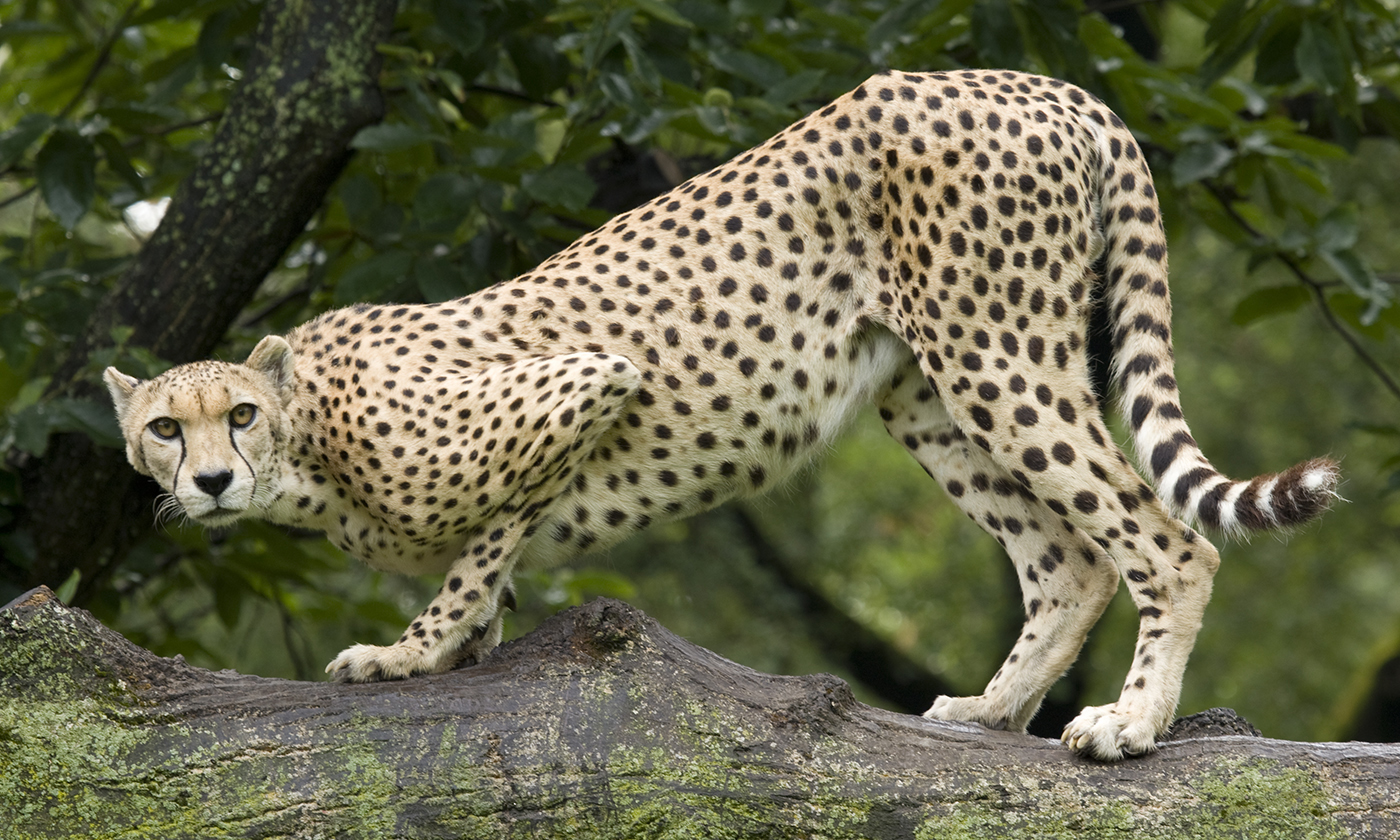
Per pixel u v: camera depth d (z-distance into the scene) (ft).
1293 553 112.06
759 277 32.78
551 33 49.26
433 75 44.86
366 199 45.01
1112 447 31.45
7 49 65.31
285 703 28.58
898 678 101.50
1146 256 32.71
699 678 29.43
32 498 44.91
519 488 31.73
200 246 44.16
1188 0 50.93
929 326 31.63
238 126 44.37
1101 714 29.53
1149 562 30.99
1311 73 43.75
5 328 46.55
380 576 61.00
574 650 29.68
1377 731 96.43
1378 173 94.68
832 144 32.83
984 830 27.91
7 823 26.78
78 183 44.01
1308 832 27.55
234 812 27.07
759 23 48.55
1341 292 51.21
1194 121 48.34
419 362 32.35
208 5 48.67
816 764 28.53
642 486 33.45
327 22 44.39
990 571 109.40
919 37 47.52
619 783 27.76
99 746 27.37
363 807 27.35
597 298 32.96
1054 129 32.04
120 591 56.34
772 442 33.47
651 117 43.09
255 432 31.71
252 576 57.57
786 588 103.91
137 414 32.22
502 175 42.50
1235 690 108.37
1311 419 108.68
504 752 27.96
